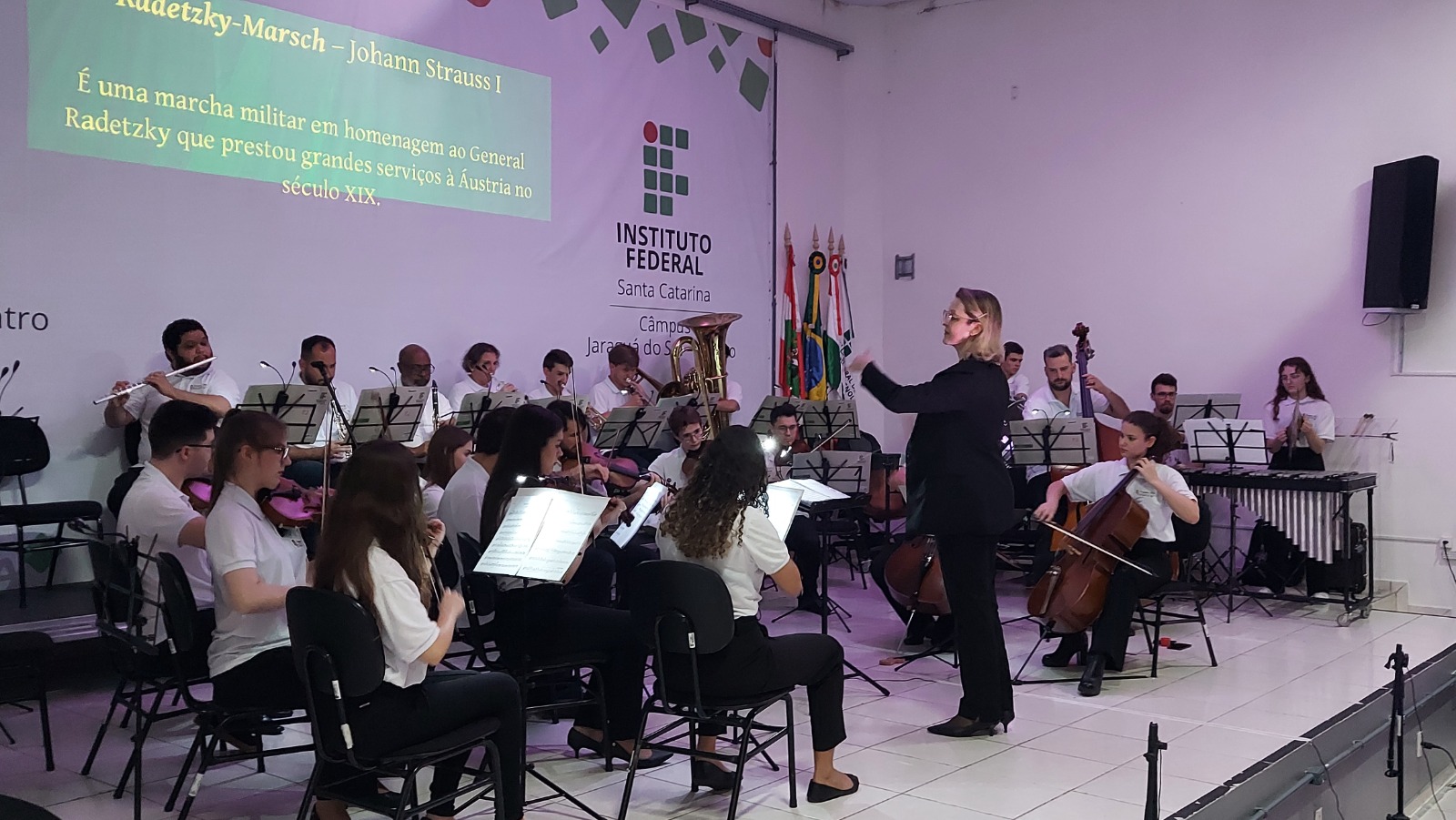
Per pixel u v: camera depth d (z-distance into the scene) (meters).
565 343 7.42
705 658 3.20
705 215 8.34
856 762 3.83
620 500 3.73
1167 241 8.23
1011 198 8.93
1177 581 5.27
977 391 3.88
